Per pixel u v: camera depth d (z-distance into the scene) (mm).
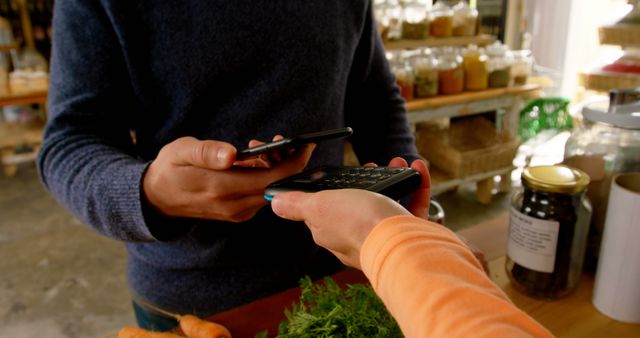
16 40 3510
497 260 842
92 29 695
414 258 302
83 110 708
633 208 629
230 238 801
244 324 686
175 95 748
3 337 1845
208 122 780
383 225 333
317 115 820
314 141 517
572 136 848
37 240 2533
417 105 2180
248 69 759
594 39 3523
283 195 450
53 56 741
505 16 3646
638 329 672
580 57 3594
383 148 948
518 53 2590
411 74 2209
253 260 833
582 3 3479
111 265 2316
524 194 738
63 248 2461
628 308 674
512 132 2650
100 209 634
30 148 3609
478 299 277
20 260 2355
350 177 521
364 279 783
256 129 784
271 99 774
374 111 984
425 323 274
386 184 482
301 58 778
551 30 3602
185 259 810
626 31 1397
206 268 824
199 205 614
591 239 789
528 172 719
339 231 381
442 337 266
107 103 730
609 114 740
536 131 2889
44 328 1895
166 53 724
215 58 732
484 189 2750
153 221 636
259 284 849
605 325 681
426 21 2408
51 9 3566
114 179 625
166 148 599
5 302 2047
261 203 620
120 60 728
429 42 2418
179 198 605
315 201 406
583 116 804
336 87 850
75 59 704
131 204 612
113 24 688
